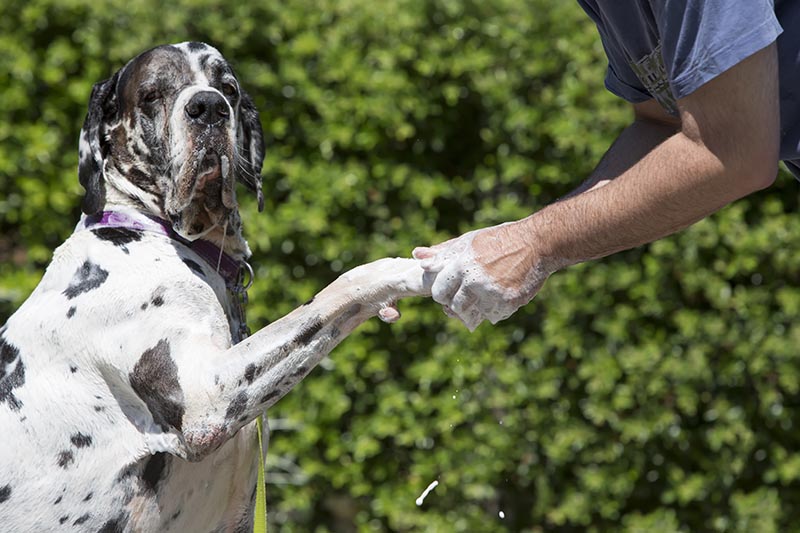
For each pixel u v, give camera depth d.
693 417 8.98
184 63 5.38
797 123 4.71
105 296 5.06
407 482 9.15
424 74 9.04
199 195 5.18
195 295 5.08
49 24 8.95
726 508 8.98
